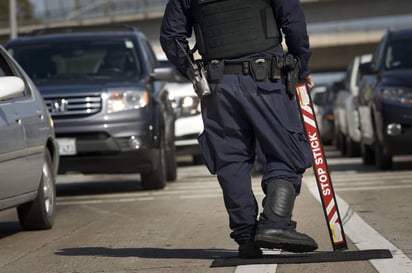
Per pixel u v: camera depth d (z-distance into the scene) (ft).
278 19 56.54
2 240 76.48
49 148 85.35
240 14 56.34
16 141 74.13
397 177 124.06
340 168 153.99
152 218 86.58
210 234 72.90
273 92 55.93
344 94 203.41
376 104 137.49
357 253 57.52
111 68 126.11
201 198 105.91
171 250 65.05
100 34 131.85
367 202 91.97
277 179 55.77
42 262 62.95
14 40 132.26
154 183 121.70
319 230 72.79
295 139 56.03
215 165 57.16
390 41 150.10
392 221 75.97
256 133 56.18
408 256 57.06
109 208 99.19
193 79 56.95
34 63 127.03
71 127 117.29
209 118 57.11
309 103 56.49
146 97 119.65
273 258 56.85
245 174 56.65
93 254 65.05
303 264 55.21
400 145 134.82
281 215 54.85
